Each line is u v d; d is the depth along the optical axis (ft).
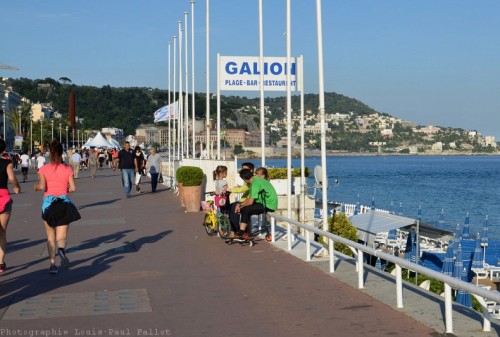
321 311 25.89
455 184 304.91
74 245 44.11
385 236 90.84
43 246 43.91
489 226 141.90
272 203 43.57
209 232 48.01
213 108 509.76
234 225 43.96
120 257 39.22
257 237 47.14
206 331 23.34
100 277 33.22
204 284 31.19
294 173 66.03
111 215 63.41
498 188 274.77
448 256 72.43
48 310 26.48
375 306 26.53
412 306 26.48
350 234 72.64
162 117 151.43
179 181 66.54
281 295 28.71
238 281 31.81
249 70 67.62
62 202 33.78
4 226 34.40
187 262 37.27
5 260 38.55
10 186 113.50
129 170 87.30
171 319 24.99
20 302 27.86
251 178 44.86
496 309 43.62
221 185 46.14
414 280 62.18
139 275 33.58
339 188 268.62
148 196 88.79
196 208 65.87
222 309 26.43
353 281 31.45
